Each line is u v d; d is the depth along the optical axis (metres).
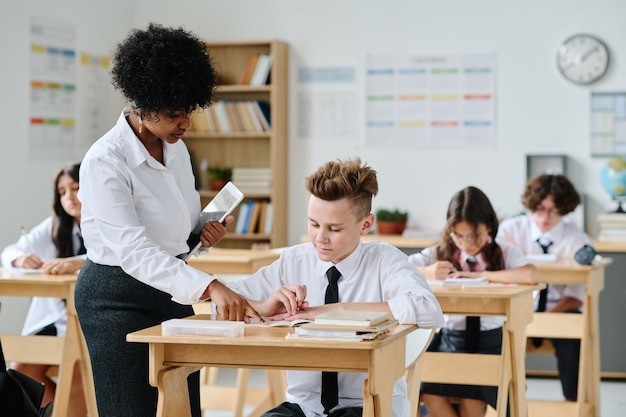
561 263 4.90
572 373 4.89
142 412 2.76
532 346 5.00
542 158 6.96
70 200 4.54
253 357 2.41
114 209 2.63
